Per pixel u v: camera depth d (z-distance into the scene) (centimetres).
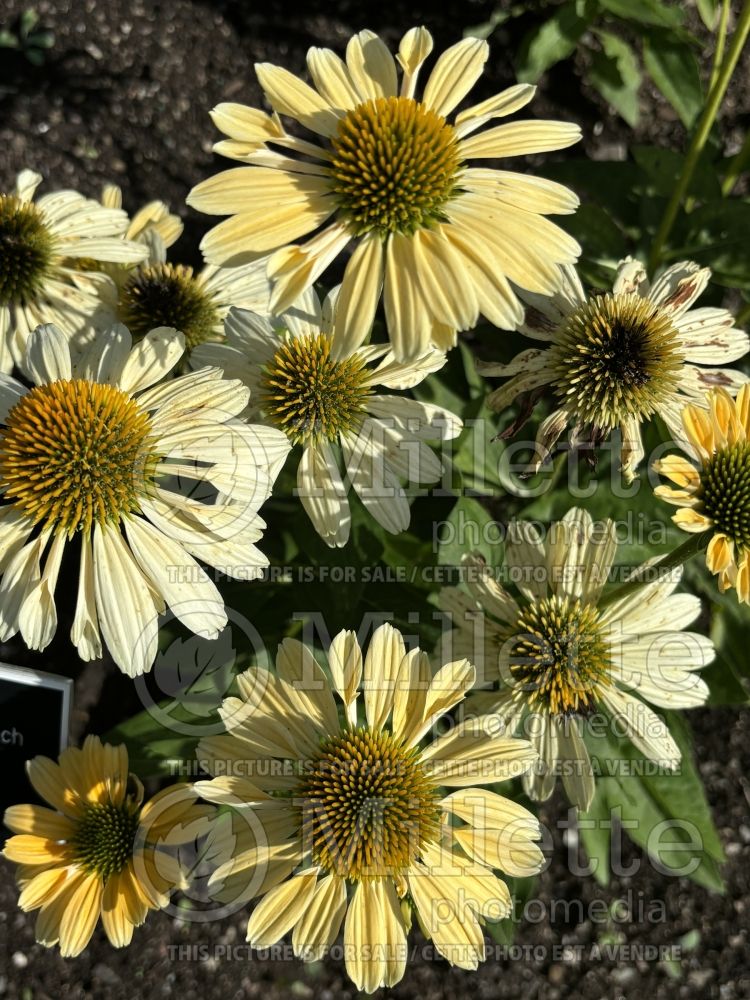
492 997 36
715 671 30
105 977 36
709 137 37
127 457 23
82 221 32
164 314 30
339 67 24
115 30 44
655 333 27
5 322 30
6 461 23
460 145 24
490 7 44
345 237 22
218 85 44
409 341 21
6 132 43
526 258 22
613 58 41
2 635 23
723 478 22
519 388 28
